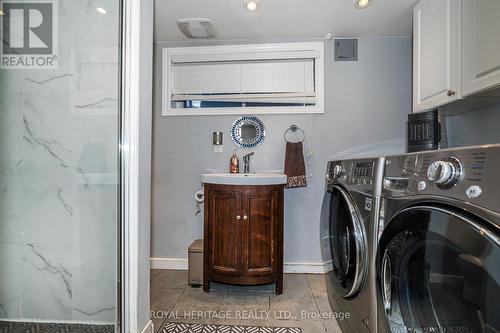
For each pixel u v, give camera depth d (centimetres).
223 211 204
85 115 136
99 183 136
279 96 254
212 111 258
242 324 169
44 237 138
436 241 79
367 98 251
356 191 130
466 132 194
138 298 137
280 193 207
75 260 138
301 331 162
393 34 244
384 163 111
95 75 135
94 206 137
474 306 68
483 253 64
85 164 136
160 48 260
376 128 250
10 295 139
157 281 233
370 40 250
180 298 203
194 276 222
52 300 139
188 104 264
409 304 92
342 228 148
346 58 251
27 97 136
